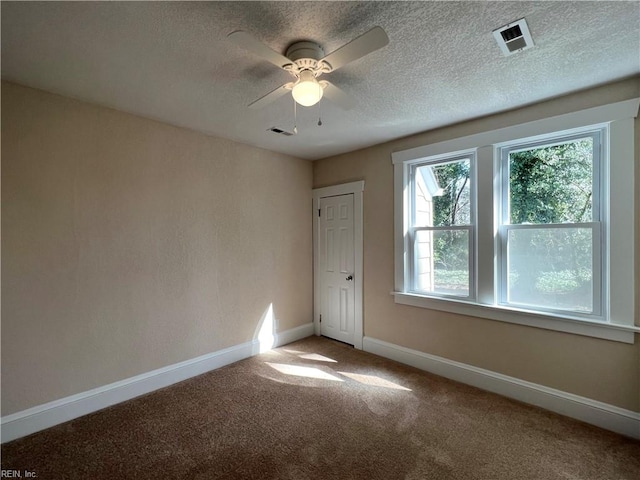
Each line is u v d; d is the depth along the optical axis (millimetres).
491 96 2246
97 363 2387
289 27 1502
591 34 1564
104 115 2414
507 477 1696
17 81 2016
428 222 3084
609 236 2090
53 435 2066
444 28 1518
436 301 2932
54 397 2191
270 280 3643
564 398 2262
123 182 2516
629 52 1720
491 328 2623
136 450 1924
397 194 3223
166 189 2771
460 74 1947
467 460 1823
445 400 2480
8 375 2020
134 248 2580
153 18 1430
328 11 1401
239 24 1479
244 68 1878
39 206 2127
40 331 2137
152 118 2656
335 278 3883
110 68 1869
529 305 2475
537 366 2395
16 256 2045
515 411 2316
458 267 2875
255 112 2533
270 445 1964
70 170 2258
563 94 2221
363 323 3582
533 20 1469
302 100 1655
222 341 3182
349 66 1846
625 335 2033
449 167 2939
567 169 2316
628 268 2023
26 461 1830
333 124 2797
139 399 2523
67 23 1454
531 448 1919
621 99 2033
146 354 2648
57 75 1946
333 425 2162
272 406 2406
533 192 2467
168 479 1699
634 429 2004
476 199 2707
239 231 3338
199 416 2279
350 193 3688
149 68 1871
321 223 4031
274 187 3688
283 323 3785
